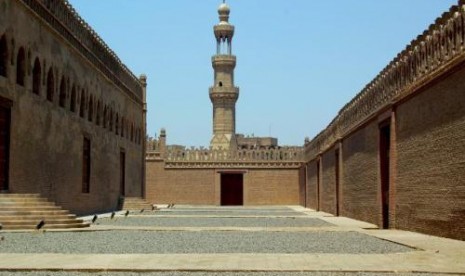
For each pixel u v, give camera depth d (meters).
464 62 18.34
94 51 41.22
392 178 26.47
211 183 66.25
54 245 18.16
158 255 15.62
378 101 29.61
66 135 34.78
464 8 18.62
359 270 12.91
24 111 28.30
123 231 24.12
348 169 38.38
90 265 13.61
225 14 91.25
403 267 13.28
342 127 40.81
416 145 23.36
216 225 29.25
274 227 27.44
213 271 12.99
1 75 26.14
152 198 66.06
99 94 42.94
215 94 87.69
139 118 59.97
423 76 22.02
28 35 28.83
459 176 18.98
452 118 19.58
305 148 62.69
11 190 26.80
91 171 40.66
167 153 66.38
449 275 12.41
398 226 25.88
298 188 66.94
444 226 20.36
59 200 33.50
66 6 34.34
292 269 13.09
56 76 32.97
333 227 27.39
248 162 66.75
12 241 19.22
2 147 26.28
